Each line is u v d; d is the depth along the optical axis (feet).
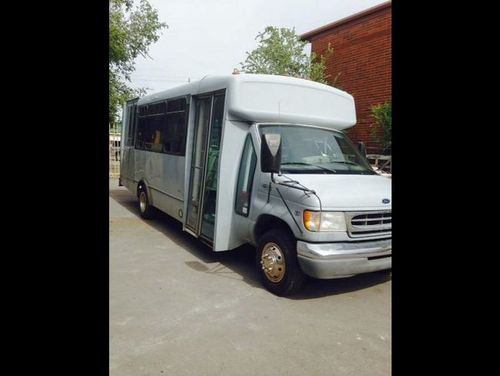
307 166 16.84
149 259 20.16
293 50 42.86
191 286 16.44
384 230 15.12
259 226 16.78
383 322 13.50
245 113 17.49
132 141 33.60
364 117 37.04
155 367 10.47
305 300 15.29
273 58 42.65
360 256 14.25
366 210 14.60
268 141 14.93
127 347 11.47
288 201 15.03
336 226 14.14
